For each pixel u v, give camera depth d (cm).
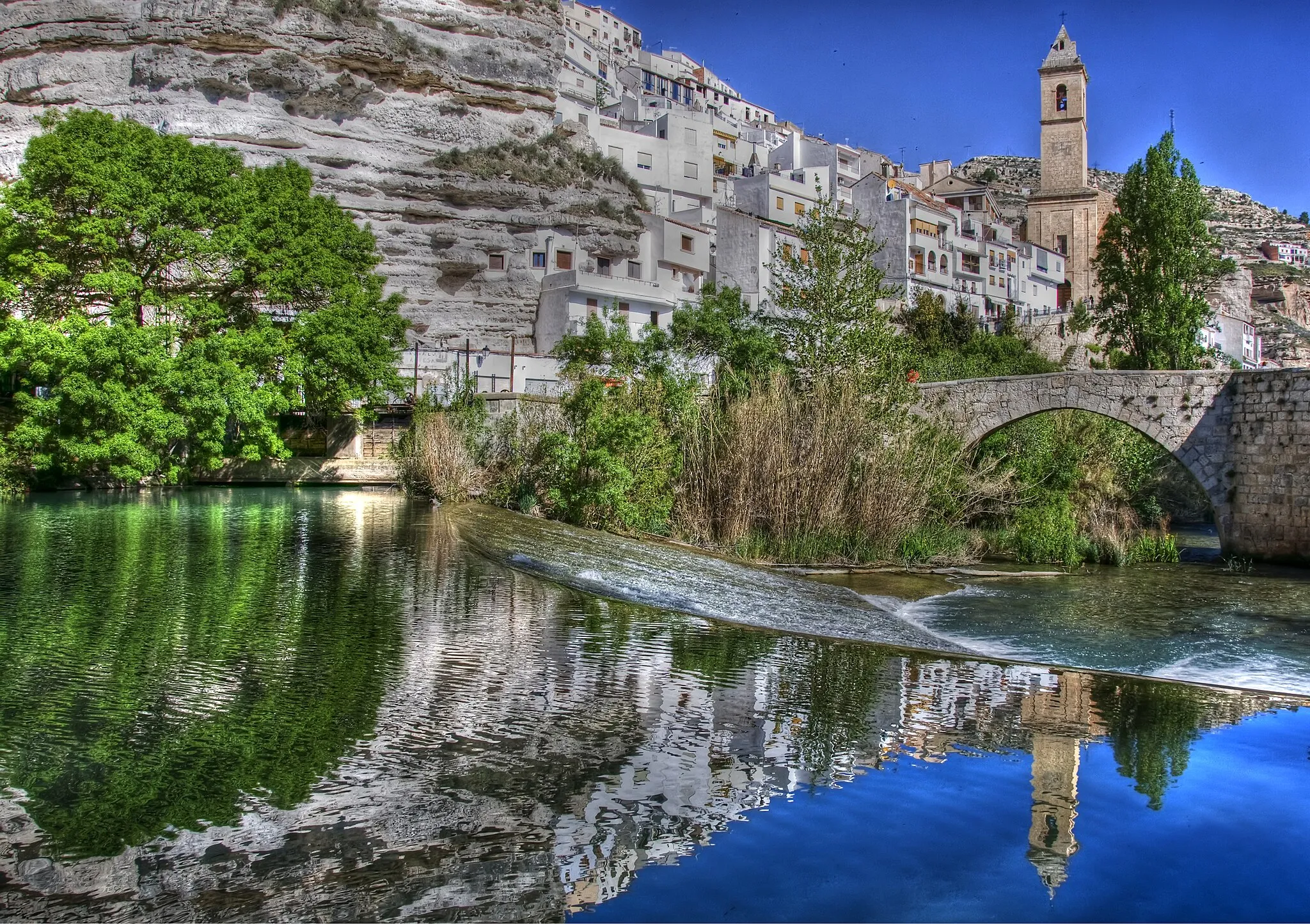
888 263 6681
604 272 5700
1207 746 795
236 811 568
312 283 3228
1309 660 1261
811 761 709
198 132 4869
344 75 5200
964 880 527
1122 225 4116
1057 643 1314
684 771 672
